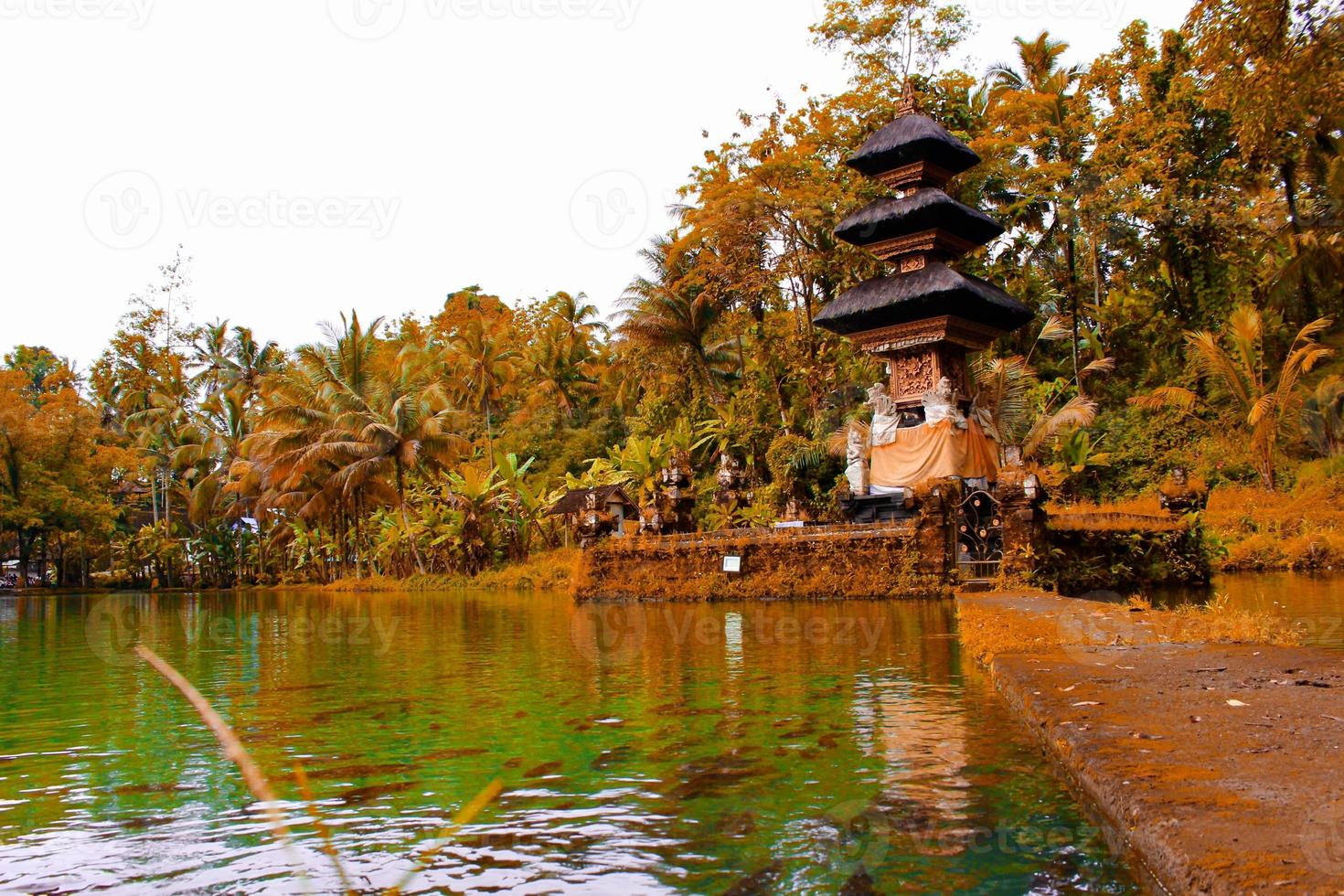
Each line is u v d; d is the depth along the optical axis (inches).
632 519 1487.5
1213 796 152.9
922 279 924.6
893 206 963.3
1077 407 1169.4
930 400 944.3
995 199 1433.3
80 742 276.2
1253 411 1165.1
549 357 2203.5
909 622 567.8
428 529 1685.5
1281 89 415.2
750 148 1346.0
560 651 502.3
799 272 1355.8
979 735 247.4
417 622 776.3
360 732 279.4
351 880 153.6
